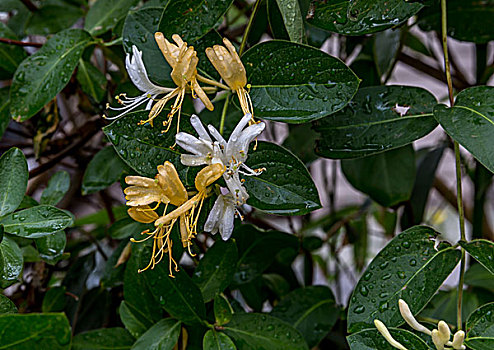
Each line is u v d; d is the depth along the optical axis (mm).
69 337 524
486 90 575
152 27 604
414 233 583
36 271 726
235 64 565
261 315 629
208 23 583
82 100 733
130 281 633
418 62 757
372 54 686
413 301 572
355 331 569
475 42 683
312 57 571
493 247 565
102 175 682
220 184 576
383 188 689
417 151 761
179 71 561
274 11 613
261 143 579
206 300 634
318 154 615
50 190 666
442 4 588
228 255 640
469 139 561
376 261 580
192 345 638
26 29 726
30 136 773
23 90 631
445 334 537
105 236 785
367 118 611
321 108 568
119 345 649
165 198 553
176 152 574
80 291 722
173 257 611
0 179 602
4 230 589
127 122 569
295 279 743
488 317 564
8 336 518
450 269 577
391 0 581
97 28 675
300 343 623
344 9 583
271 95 576
